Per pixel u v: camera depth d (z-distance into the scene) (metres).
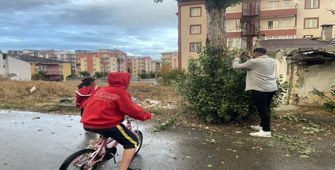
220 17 5.87
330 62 6.69
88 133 5.03
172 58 119.44
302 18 30.95
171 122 5.39
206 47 5.63
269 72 4.20
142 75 64.38
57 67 57.06
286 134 4.56
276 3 31.56
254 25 31.17
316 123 5.16
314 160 3.39
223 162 3.40
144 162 3.44
